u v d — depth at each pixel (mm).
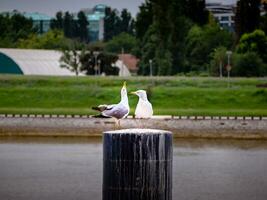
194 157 59688
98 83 100438
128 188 27328
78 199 42344
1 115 77375
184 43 150000
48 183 47250
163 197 27453
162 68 144125
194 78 103812
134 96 91500
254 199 42781
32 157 58812
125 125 73188
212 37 153625
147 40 153375
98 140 71438
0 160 57094
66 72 150000
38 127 75812
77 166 54125
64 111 84750
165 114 82625
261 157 59875
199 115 80875
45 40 199875
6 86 99312
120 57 175250
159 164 27328
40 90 97062
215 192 44656
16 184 46750
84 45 168750
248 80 102375
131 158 27234
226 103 92875
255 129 74312
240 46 141125
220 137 74500
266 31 157625
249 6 157250
